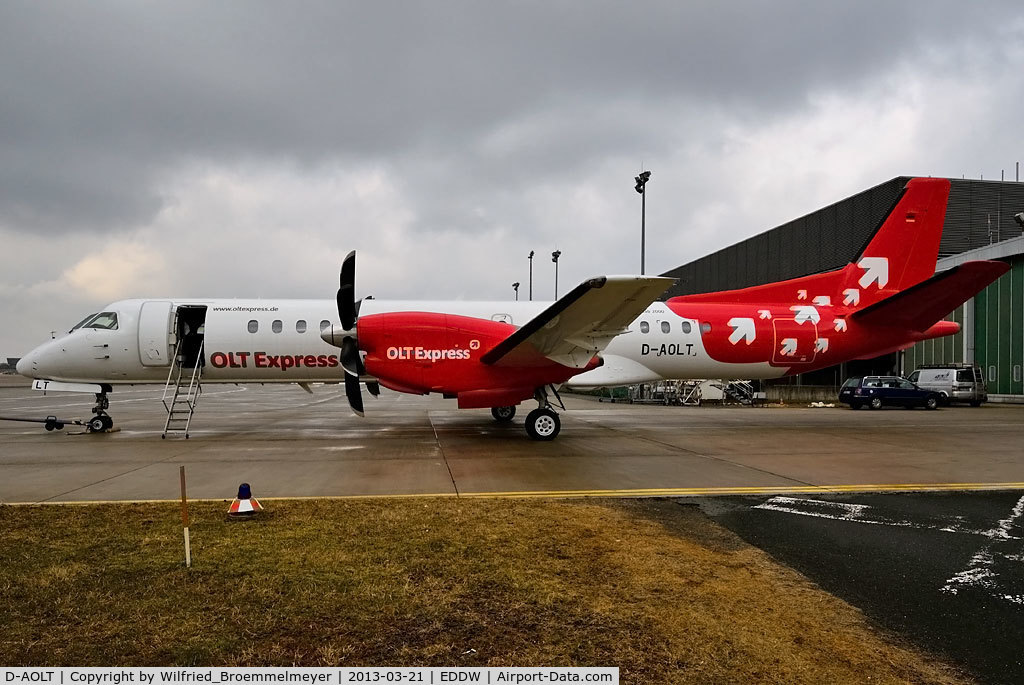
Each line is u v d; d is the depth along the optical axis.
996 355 27.27
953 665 3.18
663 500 6.94
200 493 7.22
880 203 30.83
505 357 11.48
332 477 8.25
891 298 13.58
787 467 9.20
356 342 11.77
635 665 3.11
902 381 24.69
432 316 11.80
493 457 10.05
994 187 31.56
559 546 5.09
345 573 4.39
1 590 4.03
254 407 24.52
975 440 12.69
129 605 3.80
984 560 4.95
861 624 3.68
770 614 3.79
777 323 14.48
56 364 13.18
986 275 12.30
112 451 10.78
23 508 6.34
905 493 7.44
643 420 17.61
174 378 14.01
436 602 3.88
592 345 11.56
